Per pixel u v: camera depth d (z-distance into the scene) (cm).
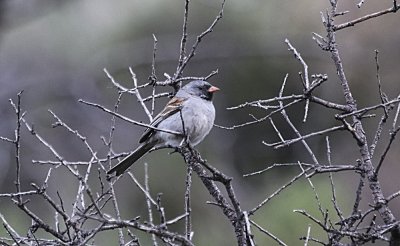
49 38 1945
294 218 1309
